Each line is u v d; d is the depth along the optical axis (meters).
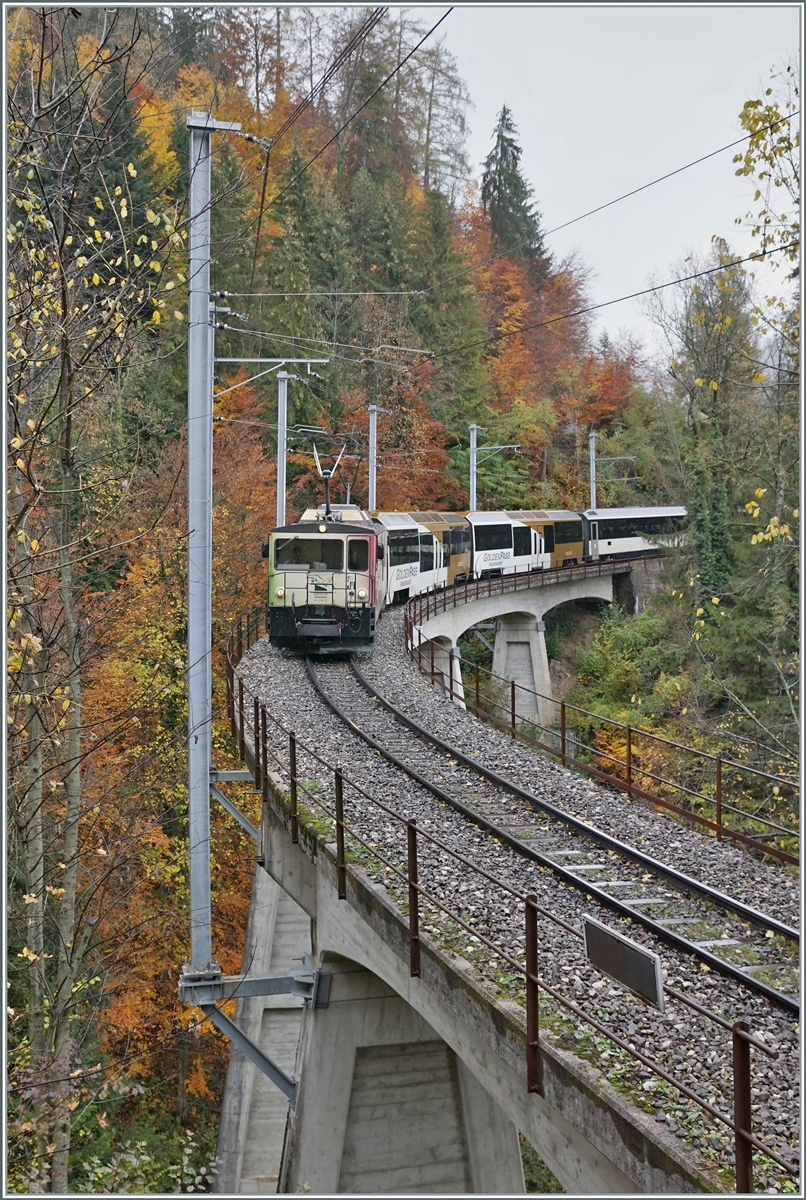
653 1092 6.03
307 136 49.53
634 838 11.93
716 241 16.61
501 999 7.25
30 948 10.04
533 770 15.01
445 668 38.62
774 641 23.17
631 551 55.75
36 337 8.06
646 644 39.97
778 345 20.27
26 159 7.42
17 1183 8.80
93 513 17.14
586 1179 6.21
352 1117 11.95
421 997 8.65
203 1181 18.98
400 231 55.06
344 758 15.39
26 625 9.47
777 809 22.45
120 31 9.29
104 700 20.88
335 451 46.56
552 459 65.06
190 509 12.69
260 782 14.55
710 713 29.66
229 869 27.33
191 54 26.39
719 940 8.95
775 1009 7.51
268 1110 20.91
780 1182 5.25
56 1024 10.49
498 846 11.38
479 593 40.00
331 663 24.45
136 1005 20.62
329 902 11.31
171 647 23.89
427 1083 12.24
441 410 55.62
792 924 9.40
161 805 21.14
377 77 56.94
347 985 12.02
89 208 12.28
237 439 34.22
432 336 55.56
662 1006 5.66
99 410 18.91
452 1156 12.18
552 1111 6.57
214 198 8.81
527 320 66.56
